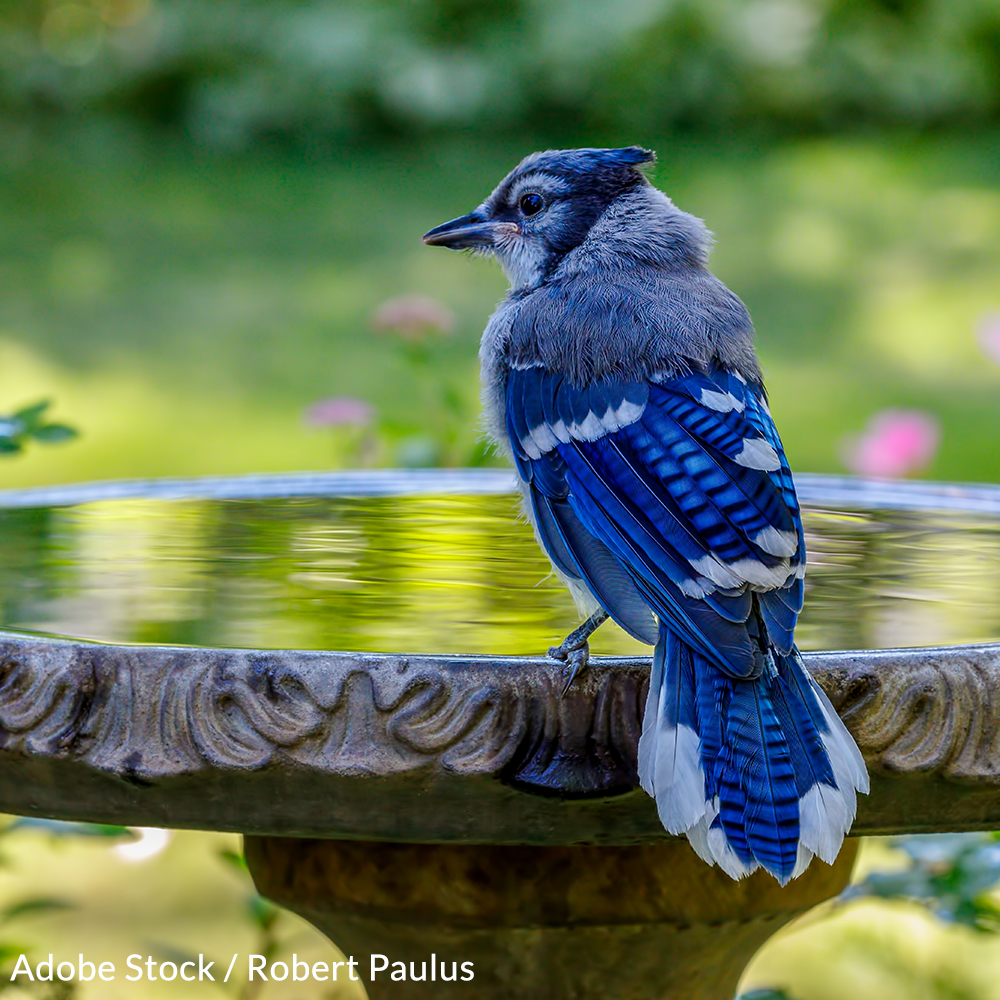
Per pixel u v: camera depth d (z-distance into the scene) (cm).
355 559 590
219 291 1991
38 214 2294
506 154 2541
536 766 397
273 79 2642
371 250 2128
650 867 486
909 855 633
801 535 441
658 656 412
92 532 640
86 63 2738
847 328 1875
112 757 392
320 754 388
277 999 720
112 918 874
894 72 2623
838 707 405
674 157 2509
